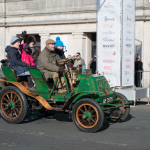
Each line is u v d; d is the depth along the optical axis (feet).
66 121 23.13
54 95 21.18
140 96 31.14
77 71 20.77
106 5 30.68
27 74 22.48
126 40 31.14
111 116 21.08
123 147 16.16
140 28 45.42
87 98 19.02
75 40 49.75
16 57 22.67
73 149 15.84
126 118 24.23
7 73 22.77
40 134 19.01
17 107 22.31
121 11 30.22
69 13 49.65
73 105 20.81
